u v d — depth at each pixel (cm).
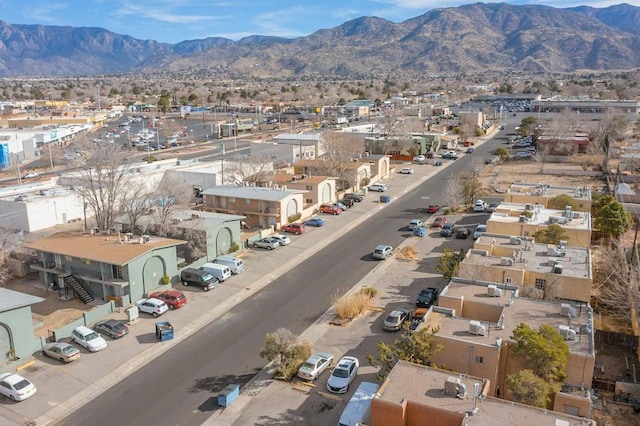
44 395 3519
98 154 6725
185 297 4900
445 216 7619
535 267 4403
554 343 3112
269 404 3419
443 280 5319
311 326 4419
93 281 4919
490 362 3198
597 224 6294
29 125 17412
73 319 4600
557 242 5084
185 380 3688
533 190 6938
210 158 11125
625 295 4419
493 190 9069
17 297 4006
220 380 3688
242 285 5241
